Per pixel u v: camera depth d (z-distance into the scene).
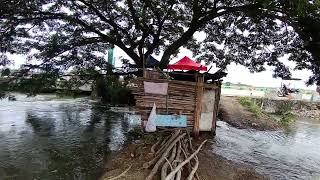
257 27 18.61
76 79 19.25
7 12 16.17
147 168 9.62
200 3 17.56
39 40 17.83
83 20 18.64
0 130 15.58
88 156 11.98
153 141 12.70
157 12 18.33
